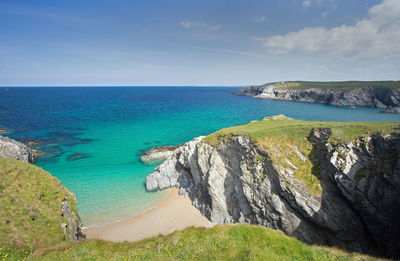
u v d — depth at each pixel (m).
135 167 49.16
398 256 20.11
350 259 14.12
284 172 27.22
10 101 175.38
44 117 104.31
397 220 20.81
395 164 21.97
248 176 30.30
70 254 14.95
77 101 190.00
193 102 191.62
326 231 25.39
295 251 14.95
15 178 23.94
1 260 13.72
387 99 144.00
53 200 23.30
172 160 44.94
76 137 71.50
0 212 18.55
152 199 36.84
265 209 28.39
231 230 17.50
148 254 14.79
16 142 49.06
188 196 38.25
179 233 17.52
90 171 46.44
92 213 32.28
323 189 25.77
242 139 33.03
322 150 27.88
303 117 107.38
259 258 13.19
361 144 25.09
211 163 34.78
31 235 17.86
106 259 14.48
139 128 85.62
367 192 23.06
